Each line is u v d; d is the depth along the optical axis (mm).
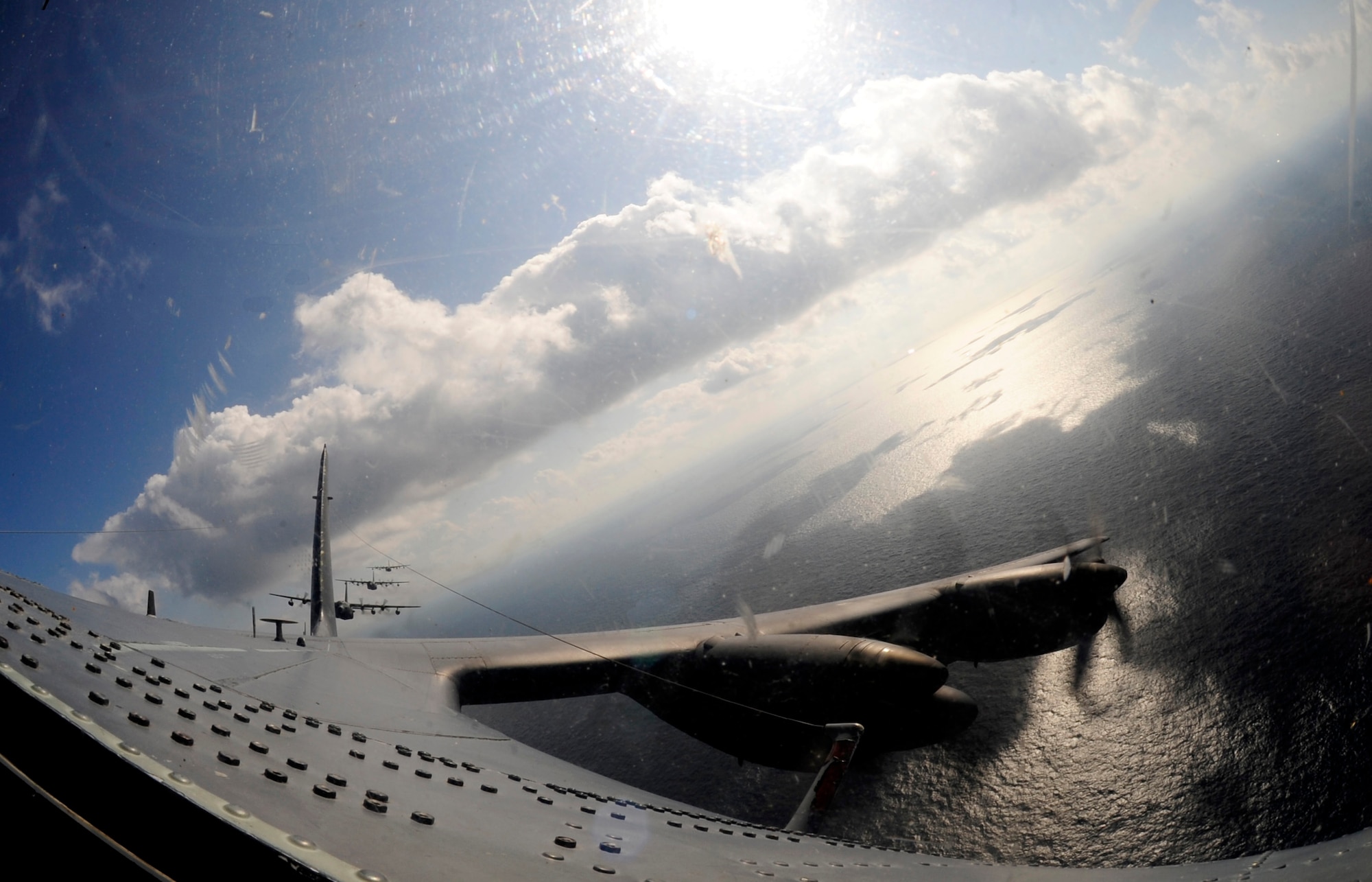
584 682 28422
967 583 32781
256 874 2264
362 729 9859
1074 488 99750
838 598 101688
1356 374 85562
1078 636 31734
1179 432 97688
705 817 8328
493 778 7043
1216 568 60500
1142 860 35562
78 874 2135
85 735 2619
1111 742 45625
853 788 50469
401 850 3084
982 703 55000
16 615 5352
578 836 4914
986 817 43344
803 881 5082
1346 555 53031
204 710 5004
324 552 39000
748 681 26672
